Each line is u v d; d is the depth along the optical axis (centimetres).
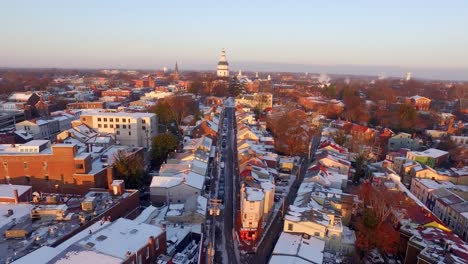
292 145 13162
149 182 9725
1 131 13350
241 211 7612
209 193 9231
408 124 16550
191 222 6856
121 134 12794
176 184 8294
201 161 10369
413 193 10088
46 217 5869
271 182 8838
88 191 7769
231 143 14700
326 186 8956
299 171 11369
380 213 7575
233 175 10744
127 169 8738
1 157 7725
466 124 17788
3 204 6412
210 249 5325
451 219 7994
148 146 13050
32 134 13300
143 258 4806
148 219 6725
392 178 9631
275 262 5522
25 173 7831
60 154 7712
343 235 6888
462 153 12900
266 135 15262
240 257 6519
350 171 10969
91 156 8469
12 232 5209
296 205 7862
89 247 4609
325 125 17950
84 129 12306
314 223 6469
